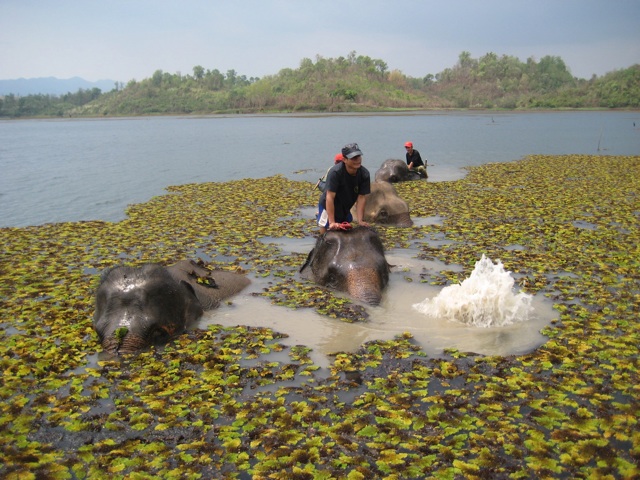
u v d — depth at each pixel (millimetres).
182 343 7848
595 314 8578
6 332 8344
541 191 20328
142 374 6973
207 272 10086
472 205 17797
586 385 6578
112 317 7797
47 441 5723
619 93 133500
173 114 148250
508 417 5961
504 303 8508
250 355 7441
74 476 5207
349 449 5480
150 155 37375
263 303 9352
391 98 148000
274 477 5090
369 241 10102
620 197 18938
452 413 6027
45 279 10656
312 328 8367
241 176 26406
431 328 8328
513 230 14172
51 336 8070
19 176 26781
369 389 6613
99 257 12148
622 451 5398
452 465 5238
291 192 20844
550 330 8094
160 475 5164
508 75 172000
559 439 5566
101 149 43000
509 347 7684
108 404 6391
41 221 16859
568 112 116625
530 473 5117
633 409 6031
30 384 6770
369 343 7797
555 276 10516
